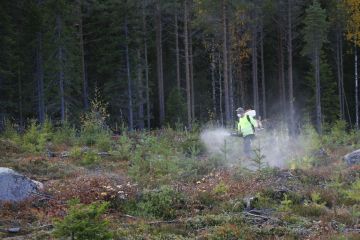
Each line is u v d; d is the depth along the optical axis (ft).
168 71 174.19
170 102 136.15
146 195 38.47
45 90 114.62
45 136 65.51
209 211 36.19
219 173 46.75
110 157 57.72
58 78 113.80
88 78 144.05
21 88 124.67
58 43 112.88
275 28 163.43
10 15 113.91
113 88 133.39
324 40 141.28
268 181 43.16
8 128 68.64
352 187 41.16
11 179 38.14
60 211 35.40
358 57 175.42
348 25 157.89
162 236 30.53
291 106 144.46
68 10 118.42
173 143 66.49
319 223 33.22
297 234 31.07
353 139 76.79
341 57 163.53
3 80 118.11
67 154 57.77
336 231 31.30
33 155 55.31
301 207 36.42
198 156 59.67
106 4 136.15
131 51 134.10
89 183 41.04
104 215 34.71
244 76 170.40
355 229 32.22
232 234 30.58
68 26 123.75
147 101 138.62
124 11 130.21
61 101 111.55
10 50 107.04
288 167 51.39
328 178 46.29
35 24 112.06
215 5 120.78
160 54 148.05
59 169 49.11
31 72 122.93
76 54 129.08
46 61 112.37
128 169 50.52
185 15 135.85
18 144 60.75
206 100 174.40
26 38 115.75
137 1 140.05
